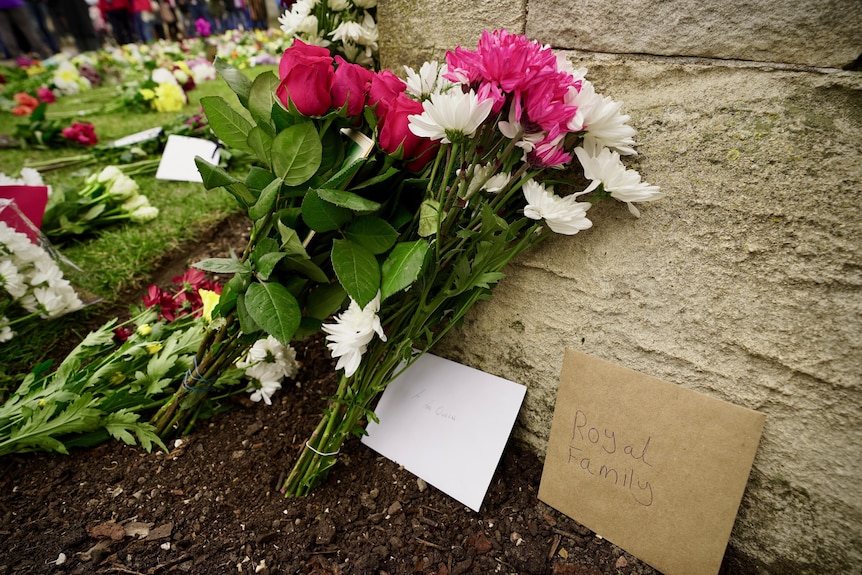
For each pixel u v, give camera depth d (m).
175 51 5.97
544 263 1.06
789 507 0.86
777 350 0.83
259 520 1.03
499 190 0.90
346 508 1.07
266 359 1.29
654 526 0.95
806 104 0.77
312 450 1.06
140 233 2.10
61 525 1.00
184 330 1.42
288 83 0.84
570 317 1.05
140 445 1.20
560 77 0.79
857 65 0.74
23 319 1.46
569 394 1.05
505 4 1.05
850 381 0.77
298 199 0.99
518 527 1.04
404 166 0.97
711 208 0.86
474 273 0.93
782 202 0.79
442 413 1.19
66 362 1.19
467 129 0.78
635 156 0.93
